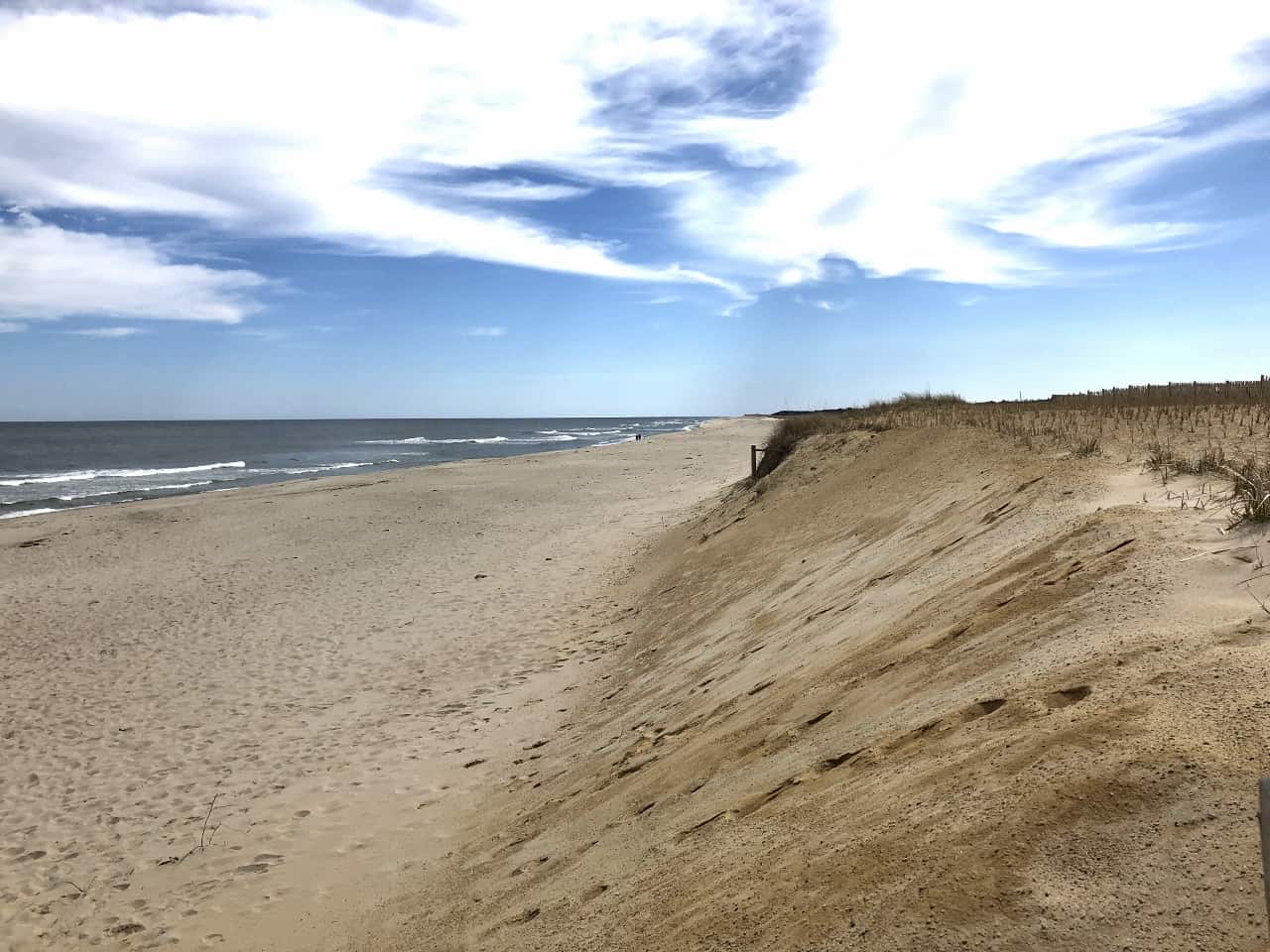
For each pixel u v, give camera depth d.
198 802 7.45
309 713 9.59
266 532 22.39
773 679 5.54
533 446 82.50
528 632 12.21
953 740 2.97
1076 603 3.68
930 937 2.00
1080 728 2.55
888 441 13.73
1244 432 7.70
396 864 5.84
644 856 3.62
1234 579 3.26
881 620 5.43
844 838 2.67
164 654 12.15
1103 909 1.89
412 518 23.91
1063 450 8.45
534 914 3.72
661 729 6.09
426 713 9.28
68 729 9.38
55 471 53.31
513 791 6.56
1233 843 1.89
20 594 16.14
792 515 12.73
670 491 28.38
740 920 2.54
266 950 4.98
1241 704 2.34
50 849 6.79
